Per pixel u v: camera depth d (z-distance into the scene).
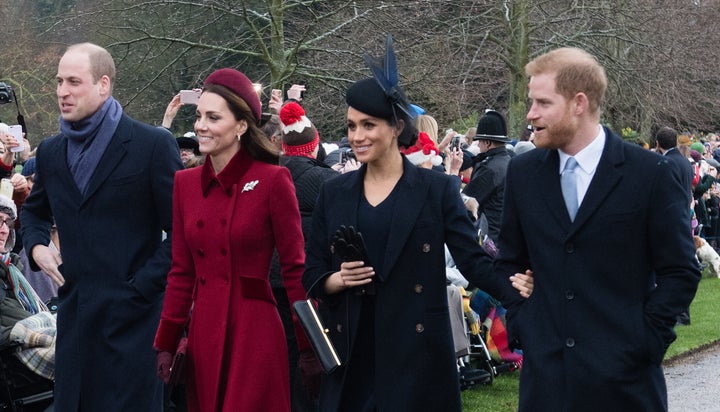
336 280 4.61
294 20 19.50
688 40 23.47
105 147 5.29
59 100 5.28
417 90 19.23
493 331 8.88
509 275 4.42
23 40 23.09
